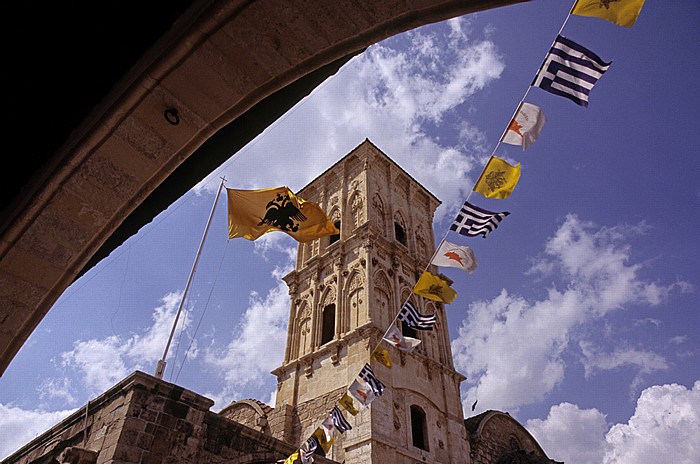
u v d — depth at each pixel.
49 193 4.88
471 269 7.91
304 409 23.56
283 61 4.67
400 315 10.50
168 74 4.59
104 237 5.21
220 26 4.39
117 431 13.19
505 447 27.81
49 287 5.11
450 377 26.42
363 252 26.86
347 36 4.52
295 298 29.56
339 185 32.59
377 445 19.58
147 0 4.14
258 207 9.63
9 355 5.02
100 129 4.73
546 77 5.72
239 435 16.14
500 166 6.77
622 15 4.60
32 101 4.58
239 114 4.98
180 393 14.83
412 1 4.15
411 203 33.28
